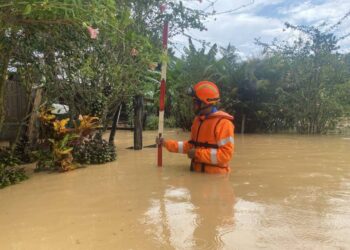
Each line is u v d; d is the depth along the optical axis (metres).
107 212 3.68
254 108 14.04
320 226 3.28
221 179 5.11
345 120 14.73
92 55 6.70
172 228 3.25
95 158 6.35
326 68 13.91
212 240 2.99
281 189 4.57
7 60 5.44
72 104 6.95
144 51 6.08
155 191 4.48
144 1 6.54
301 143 9.88
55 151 5.75
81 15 3.89
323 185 4.79
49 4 3.55
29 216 3.59
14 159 6.09
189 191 4.47
